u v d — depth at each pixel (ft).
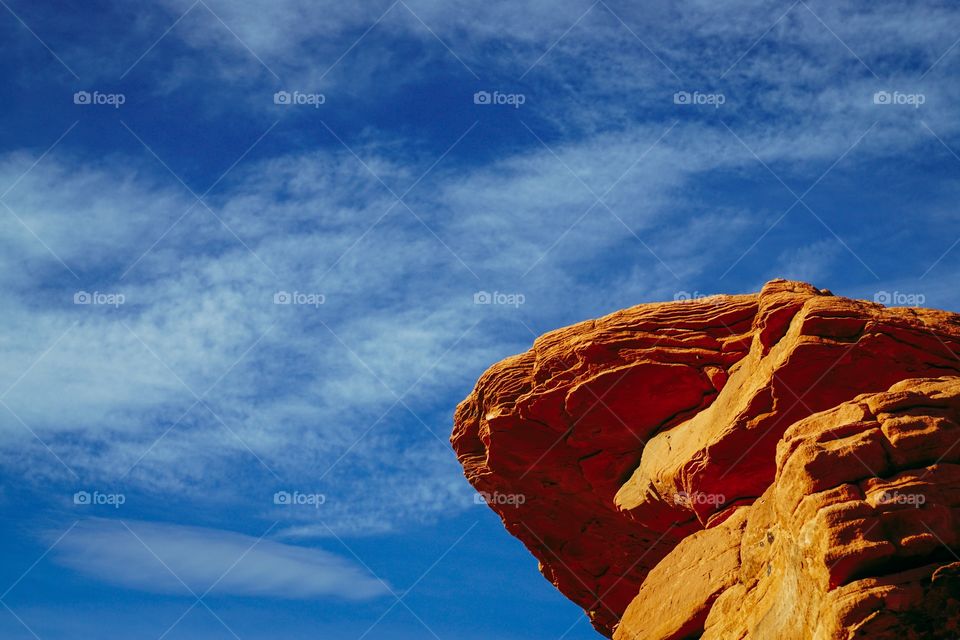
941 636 60.13
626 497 111.86
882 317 95.09
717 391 110.11
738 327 112.57
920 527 64.23
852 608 61.31
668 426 113.19
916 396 72.18
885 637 60.29
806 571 67.00
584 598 125.29
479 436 126.41
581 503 121.19
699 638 85.05
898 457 68.49
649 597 93.71
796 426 75.25
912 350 92.73
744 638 74.08
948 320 97.09
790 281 107.65
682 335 114.32
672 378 112.06
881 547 63.31
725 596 83.20
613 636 95.30
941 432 68.49
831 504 66.80
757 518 86.63
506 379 124.77
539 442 121.08
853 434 70.90
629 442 115.96
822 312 95.71
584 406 116.16
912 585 61.77
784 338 98.73
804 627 66.08
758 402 96.17
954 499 65.26
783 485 71.97
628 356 114.83
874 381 92.68
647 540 117.80
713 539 93.15
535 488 123.24
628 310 121.49
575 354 119.03
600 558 122.31
